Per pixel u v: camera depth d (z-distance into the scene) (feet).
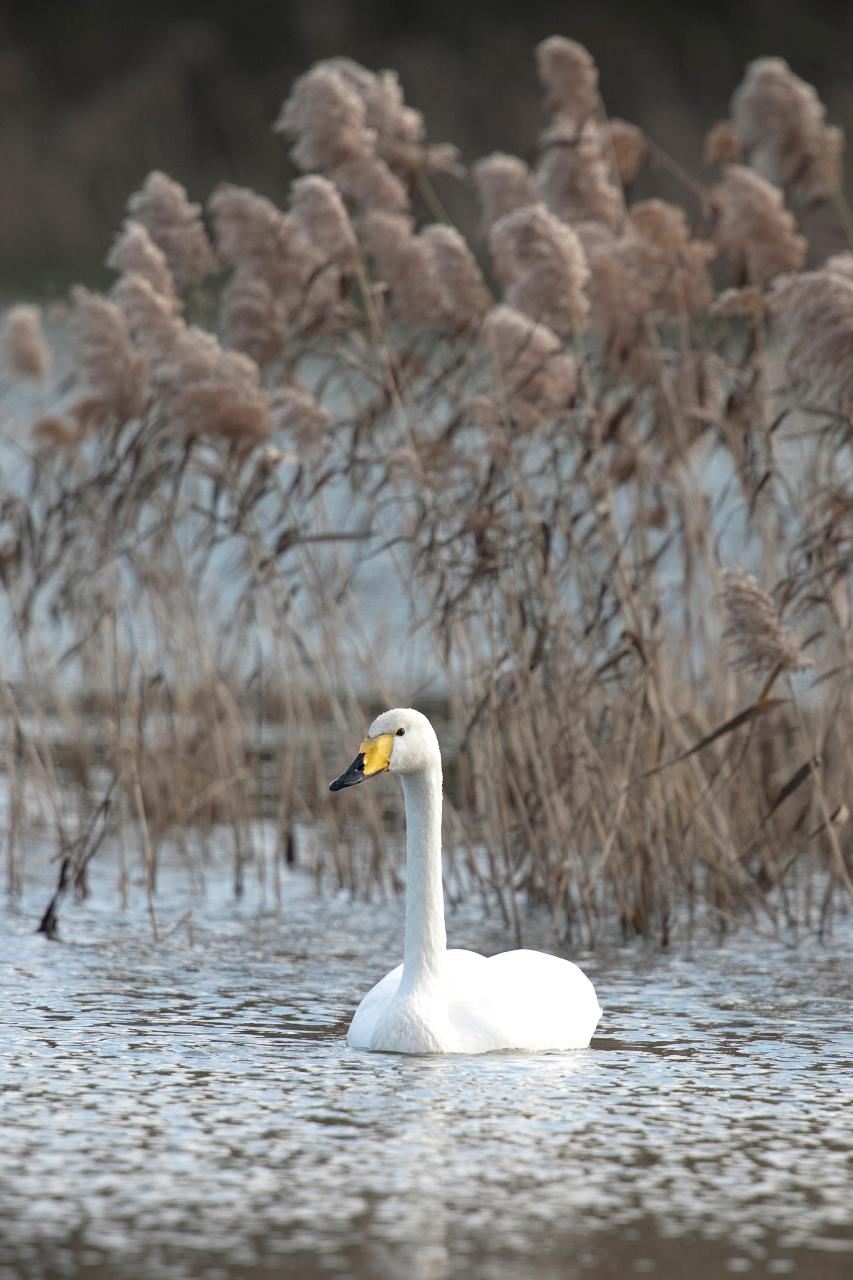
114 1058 36.99
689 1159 31.01
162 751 61.41
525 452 51.72
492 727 50.78
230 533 54.95
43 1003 42.01
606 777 50.49
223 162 221.87
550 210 55.93
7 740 65.10
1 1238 27.43
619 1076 35.88
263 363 55.72
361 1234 27.58
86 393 60.29
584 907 49.44
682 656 55.01
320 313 55.01
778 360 55.31
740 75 230.07
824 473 55.36
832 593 51.88
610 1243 27.35
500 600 53.57
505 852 49.80
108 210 208.95
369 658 56.24
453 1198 29.12
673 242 54.03
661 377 53.57
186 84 224.94
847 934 50.52
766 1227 28.04
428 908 37.52
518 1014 37.58
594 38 230.27
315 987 43.96
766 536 54.13
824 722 54.13
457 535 49.70
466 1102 33.99
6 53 224.94
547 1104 33.94
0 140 213.46
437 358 63.05
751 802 54.39
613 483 51.85
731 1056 37.58
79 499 55.77
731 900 52.29
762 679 52.80
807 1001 42.83
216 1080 35.32
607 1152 31.35
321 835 61.87
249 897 54.85
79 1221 28.07
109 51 228.02
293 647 57.31
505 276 57.77
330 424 52.16
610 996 43.29
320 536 52.75
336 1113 33.24
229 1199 28.99
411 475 50.19
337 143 54.34
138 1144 31.55
